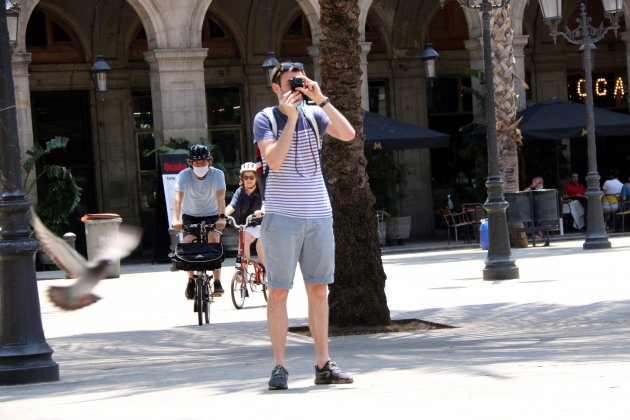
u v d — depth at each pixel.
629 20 34.81
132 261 34.16
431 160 39.78
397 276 22.34
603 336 11.98
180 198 15.75
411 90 39.28
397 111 39.12
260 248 17.98
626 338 11.55
